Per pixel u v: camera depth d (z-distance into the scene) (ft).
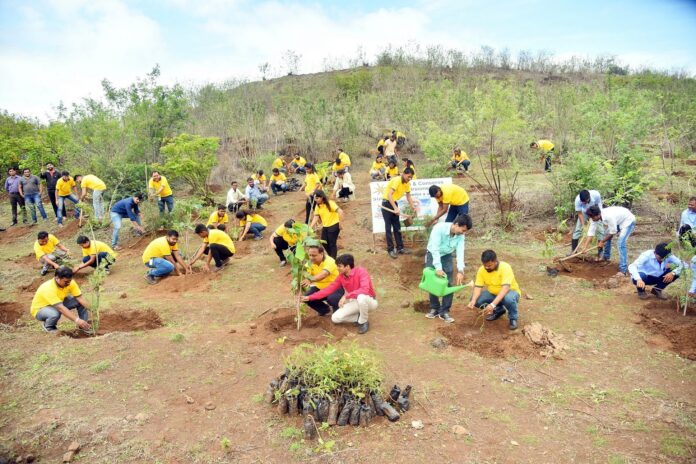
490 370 16.53
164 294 26.48
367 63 139.74
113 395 15.35
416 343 18.71
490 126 35.55
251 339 19.13
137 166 49.52
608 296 22.63
